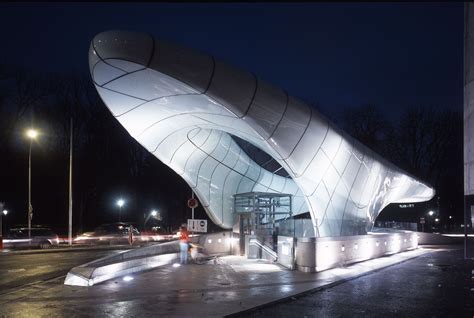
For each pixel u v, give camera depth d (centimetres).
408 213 6625
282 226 2159
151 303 1010
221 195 2355
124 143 5662
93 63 1329
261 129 1541
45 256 2319
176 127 1816
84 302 1025
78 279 1256
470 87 753
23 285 1320
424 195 3494
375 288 1236
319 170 1844
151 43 1260
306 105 1619
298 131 1627
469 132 752
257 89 1440
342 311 952
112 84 1431
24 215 5428
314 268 1520
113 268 1373
